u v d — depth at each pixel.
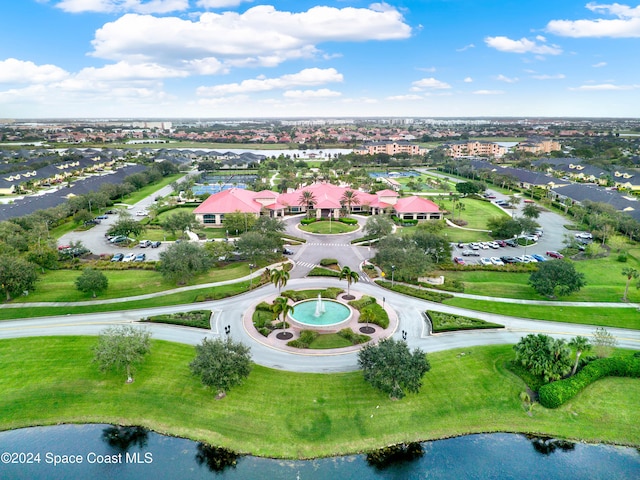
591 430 51.12
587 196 171.75
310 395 55.62
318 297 84.00
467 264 104.62
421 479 44.88
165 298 83.81
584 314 77.94
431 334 70.69
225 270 100.19
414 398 55.47
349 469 45.91
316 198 161.50
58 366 61.12
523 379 59.03
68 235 131.12
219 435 49.78
